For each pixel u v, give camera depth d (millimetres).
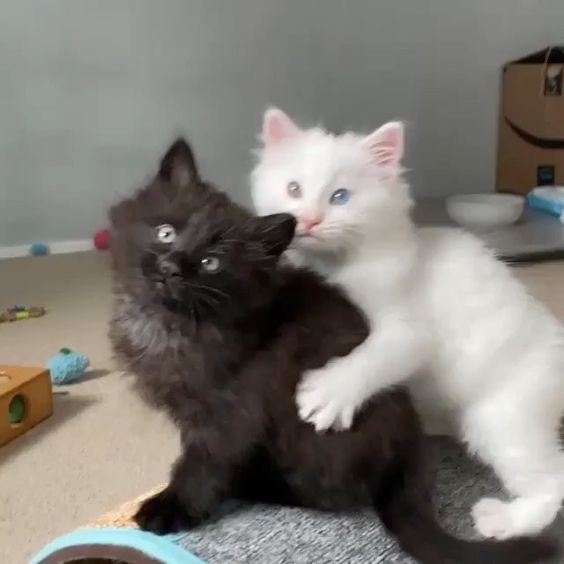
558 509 1012
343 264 1095
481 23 3104
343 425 918
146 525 917
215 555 868
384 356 958
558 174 3117
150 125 2805
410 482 949
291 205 1140
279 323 935
